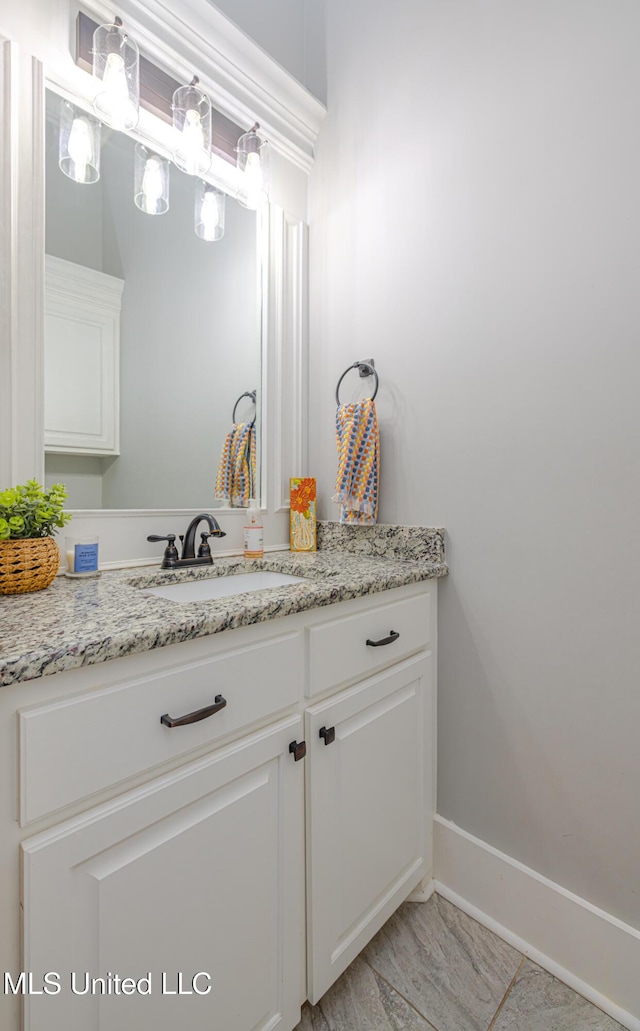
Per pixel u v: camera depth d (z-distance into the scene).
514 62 1.10
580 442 1.01
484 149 1.16
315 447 1.59
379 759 1.03
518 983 1.01
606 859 0.99
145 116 1.18
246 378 1.43
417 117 1.30
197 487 1.31
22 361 0.96
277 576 1.25
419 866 1.17
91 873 0.58
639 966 0.94
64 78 1.01
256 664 0.77
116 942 0.60
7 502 0.84
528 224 1.08
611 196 0.96
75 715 0.56
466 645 1.21
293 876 0.84
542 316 1.06
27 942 0.53
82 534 1.08
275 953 0.81
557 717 1.06
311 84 1.60
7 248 0.94
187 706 0.68
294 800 0.84
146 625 0.64
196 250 1.31
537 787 1.09
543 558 1.08
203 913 0.70
